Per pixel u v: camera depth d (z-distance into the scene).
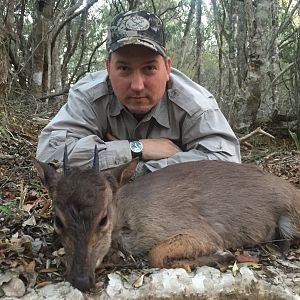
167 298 0.64
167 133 0.94
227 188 0.80
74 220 0.63
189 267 0.69
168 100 0.93
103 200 0.65
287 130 2.07
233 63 2.97
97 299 0.62
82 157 0.87
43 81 2.95
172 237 0.73
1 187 1.07
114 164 0.87
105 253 0.66
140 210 0.74
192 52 4.46
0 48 1.53
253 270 0.70
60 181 0.66
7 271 0.66
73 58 4.87
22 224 0.84
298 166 1.50
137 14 0.86
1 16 1.84
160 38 0.87
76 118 0.92
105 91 0.93
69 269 0.62
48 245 0.76
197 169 0.81
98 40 4.50
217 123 0.93
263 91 2.45
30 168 1.21
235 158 0.92
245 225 0.79
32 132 1.64
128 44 0.84
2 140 1.43
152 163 0.88
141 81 0.86
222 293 0.65
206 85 4.22
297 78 2.14
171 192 0.77
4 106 1.54
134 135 0.94
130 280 0.65
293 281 0.68
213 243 0.74
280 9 3.53
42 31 2.87
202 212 0.77
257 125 2.11
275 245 0.80
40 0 2.88
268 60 2.42
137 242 0.73
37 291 0.62
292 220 0.83
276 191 0.82
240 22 2.82
